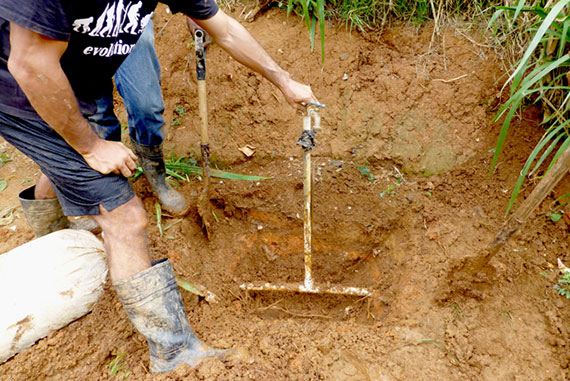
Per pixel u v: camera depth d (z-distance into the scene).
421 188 2.83
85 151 1.67
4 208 2.71
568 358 2.01
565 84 2.59
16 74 1.33
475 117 2.88
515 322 2.14
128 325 2.17
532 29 2.43
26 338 2.03
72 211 1.89
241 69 3.04
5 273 2.07
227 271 2.78
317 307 2.71
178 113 3.10
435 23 2.98
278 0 3.12
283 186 2.95
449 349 2.08
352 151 3.01
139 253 1.89
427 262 2.43
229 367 1.99
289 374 2.00
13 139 1.72
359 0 3.01
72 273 2.15
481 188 2.73
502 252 2.39
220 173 2.96
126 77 2.22
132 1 1.56
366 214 2.84
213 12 1.95
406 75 2.99
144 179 2.89
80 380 2.03
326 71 3.04
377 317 2.47
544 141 2.15
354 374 2.01
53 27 1.28
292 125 3.06
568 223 2.46
